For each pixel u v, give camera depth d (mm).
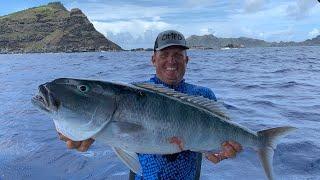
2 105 3398
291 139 1962
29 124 2551
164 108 778
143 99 767
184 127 789
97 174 1618
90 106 741
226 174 1561
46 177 1618
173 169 987
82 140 752
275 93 4031
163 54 1018
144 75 6414
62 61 14773
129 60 13273
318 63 9609
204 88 1067
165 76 1025
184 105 794
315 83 4957
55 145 2006
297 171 1604
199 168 1026
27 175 1636
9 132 2344
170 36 1004
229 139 823
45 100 739
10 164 1752
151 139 770
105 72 7434
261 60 11711
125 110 755
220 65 9125
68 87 744
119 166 1686
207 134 807
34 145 2027
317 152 1797
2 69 9859
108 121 746
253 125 2467
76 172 1652
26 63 13672
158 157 983
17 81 6254
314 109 2992
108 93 751
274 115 2781
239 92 4168
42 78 6875
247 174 1555
